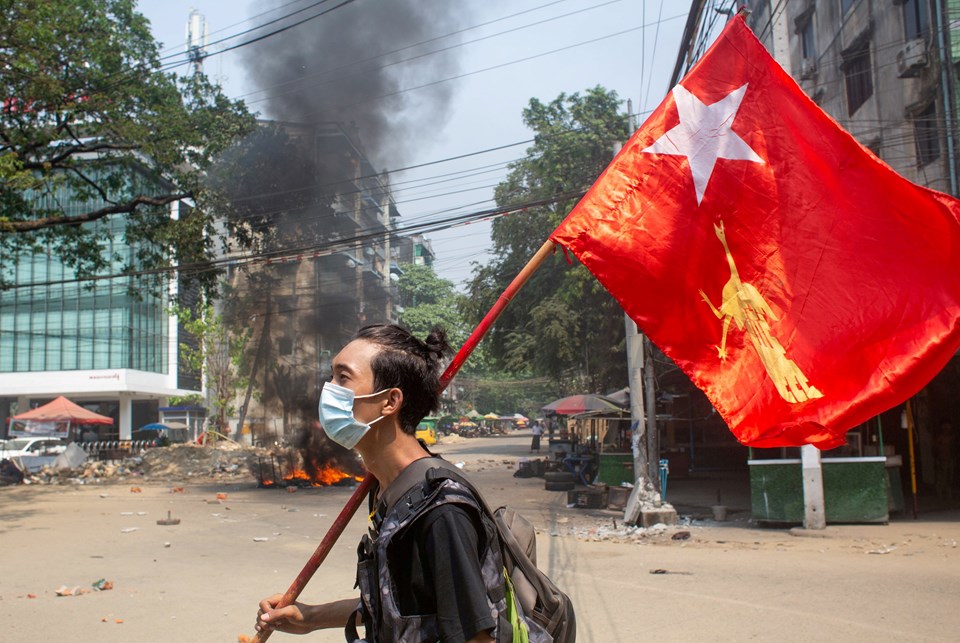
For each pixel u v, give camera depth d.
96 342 40.62
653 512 11.64
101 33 15.87
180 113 17.06
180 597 7.38
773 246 3.17
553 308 24.84
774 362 3.08
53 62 15.30
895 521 11.59
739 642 5.55
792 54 23.39
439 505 1.69
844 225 3.11
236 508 15.73
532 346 26.53
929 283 2.96
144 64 16.52
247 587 7.82
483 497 1.79
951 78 15.02
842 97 19.86
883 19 17.61
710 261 3.20
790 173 3.20
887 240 3.04
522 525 2.09
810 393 3.01
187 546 10.59
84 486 22.02
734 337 3.14
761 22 21.64
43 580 8.27
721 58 3.38
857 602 6.62
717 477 21.09
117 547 10.55
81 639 5.98
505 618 1.71
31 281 40.72
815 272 3.12
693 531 11.30
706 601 6.78
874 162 3.05
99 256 19.06
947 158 15.20
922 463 16.31
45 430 32.12
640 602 6.79
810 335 3.08
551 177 26.44
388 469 1.93
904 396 2.92
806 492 10.93
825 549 9.52
